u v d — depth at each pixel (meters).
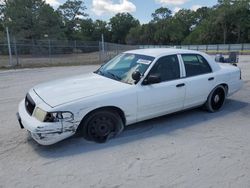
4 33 49.59
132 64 5.16
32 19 51.16
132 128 5.03
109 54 27.67
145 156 3.95
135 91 4.58
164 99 4.96
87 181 3.33
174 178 3.37
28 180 3.37
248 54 41.72
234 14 74.75
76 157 3.94
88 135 4.36
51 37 51.97
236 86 6.43
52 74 14.04
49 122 3.90
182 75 5.29
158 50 5.48
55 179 3.38
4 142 4.45
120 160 3.84
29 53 24.64
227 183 3.25
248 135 4.71
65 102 4.04
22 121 4.22
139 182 3.30
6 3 52.62
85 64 21.78
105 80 4.91
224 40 77.69
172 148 4.20
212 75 5.75
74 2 71.19
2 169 3.62
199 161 3.79
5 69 16.86
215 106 6.02
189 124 5.25
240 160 3.81
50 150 4.16
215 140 4.50
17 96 8.08
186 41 93.00
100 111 4.35
